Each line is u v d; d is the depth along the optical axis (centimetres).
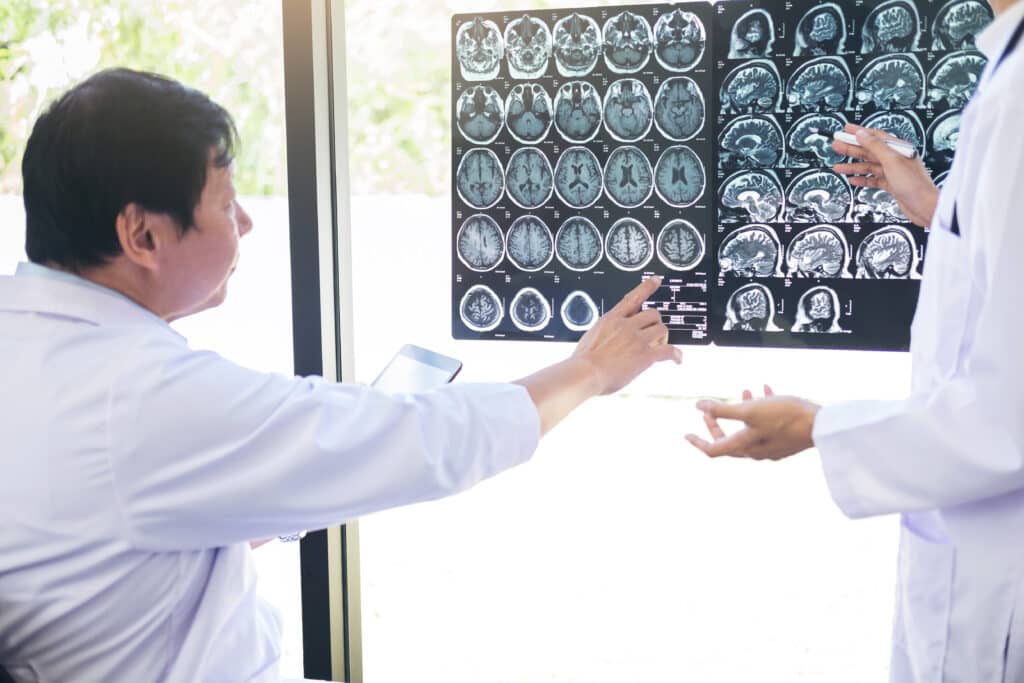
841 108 167
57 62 212
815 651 230
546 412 120
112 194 98
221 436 96
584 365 127
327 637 191
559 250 182
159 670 104
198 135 102
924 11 162
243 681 111
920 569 128
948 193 121
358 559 201
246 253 251
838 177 168
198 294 111
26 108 212
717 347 179
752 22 169
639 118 176
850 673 224
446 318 230
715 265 175
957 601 119
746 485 266
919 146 165
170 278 107
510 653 249
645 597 255
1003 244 101
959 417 106
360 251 232
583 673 236
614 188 178
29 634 100
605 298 181
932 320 123
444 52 219
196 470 95
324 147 182
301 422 98
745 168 172
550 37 178
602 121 177
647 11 173
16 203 221
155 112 99
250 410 97
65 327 99
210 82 220
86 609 99
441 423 105
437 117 222
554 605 263
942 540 124
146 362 96
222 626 107
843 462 115
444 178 224
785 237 172
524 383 121
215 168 105
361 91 224
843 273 170
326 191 183
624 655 239
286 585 290
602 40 176
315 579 190
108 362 96
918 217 149
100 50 212
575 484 278
